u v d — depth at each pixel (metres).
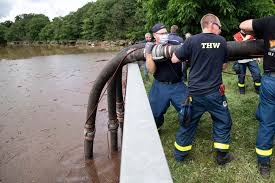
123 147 1.89
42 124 9.27
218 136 4.01
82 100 11.89
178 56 3.89
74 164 6.33
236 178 3.79
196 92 3.82
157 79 4.66
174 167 4.14
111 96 5.67
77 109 10.63
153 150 1.84
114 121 5.95
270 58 3.47
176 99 4.55
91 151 6.19
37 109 11.07
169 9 13.91
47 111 10.69
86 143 6.08
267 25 3.42
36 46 71.06
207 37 3.75
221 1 12.67
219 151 4.04
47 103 11.86
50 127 8.91
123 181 1.57
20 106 11.70
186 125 4.01
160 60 4.39
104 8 53.16
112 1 53.19
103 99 10.90
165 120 5.91
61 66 24.55
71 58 31.55
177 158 4.26
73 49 48.38
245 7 13.68
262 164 3.79
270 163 4.04
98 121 8.70
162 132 5.38
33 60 32.62
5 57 41.72
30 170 6.34
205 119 5.72
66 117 9.78
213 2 12.91
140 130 2.12
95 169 5.96
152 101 4.74
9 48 71.56
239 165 4.04
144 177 1.58
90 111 5.69
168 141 5.00
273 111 3.60
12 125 9.41
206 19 3.80
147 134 2.05
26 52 50.75
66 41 63.28
